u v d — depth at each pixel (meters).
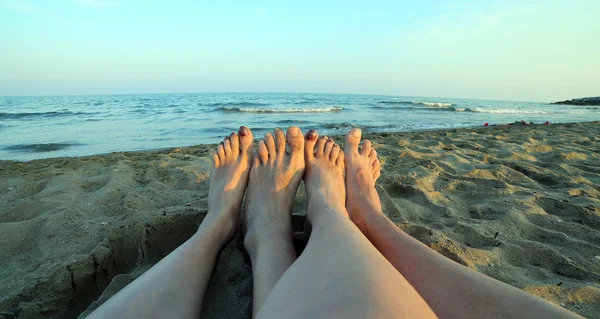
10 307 1.25
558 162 3.59
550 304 0.83
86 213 1.92
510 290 0.91
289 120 10.55
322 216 1.35
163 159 3.49
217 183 1.84
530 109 22.81
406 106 19.84
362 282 0.74
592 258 1.58
